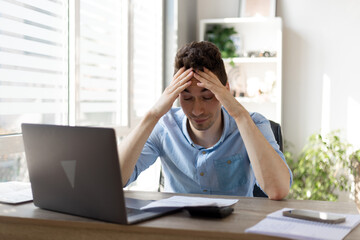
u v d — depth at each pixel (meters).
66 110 2.51
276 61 3.74
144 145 1.77
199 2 4.18
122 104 3.18
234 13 4.09
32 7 2.20
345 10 3.79
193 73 1.60
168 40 3.71
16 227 1.25
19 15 2.11
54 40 2.39
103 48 2.92
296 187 3.64
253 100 3.83
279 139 1.98
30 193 1.55
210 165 1.76
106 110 2.99
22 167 2.18
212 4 4.14
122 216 1.12
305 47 3.89
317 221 1.14
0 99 2.01
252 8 3.98
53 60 2.39
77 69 2.51
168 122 1.83
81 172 1.19
